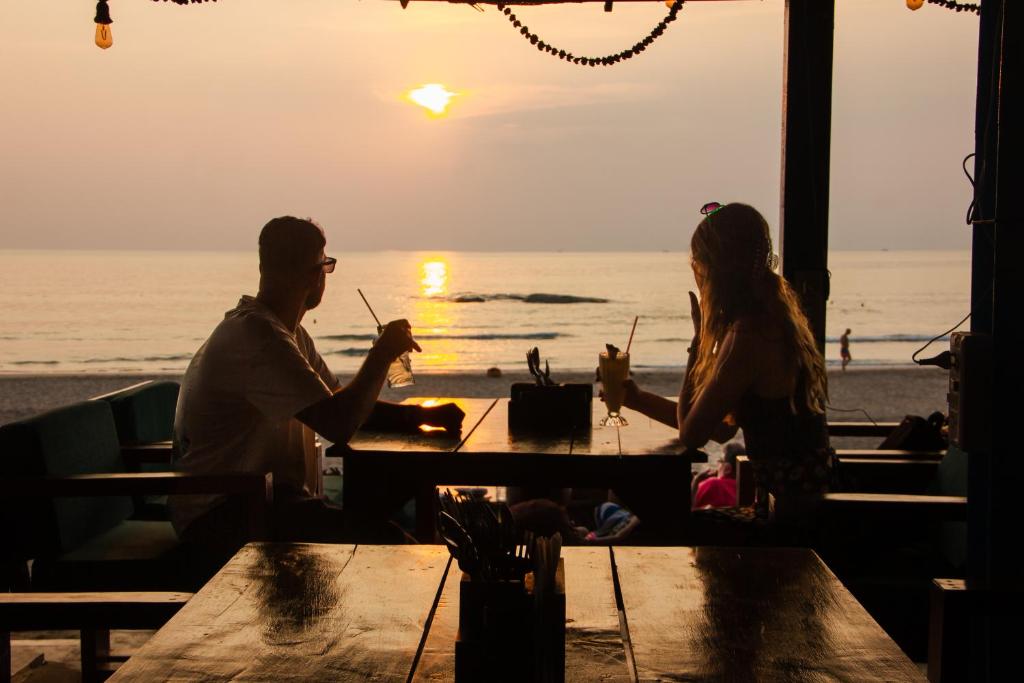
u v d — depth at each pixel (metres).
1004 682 2.24
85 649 2.72
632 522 3.11
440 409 2.98
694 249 2.80
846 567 2.68
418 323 42.03
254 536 2.62
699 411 2.67
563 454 2.68
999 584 1.82
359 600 1.55
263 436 2.90
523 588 1.19
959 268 100.62
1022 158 2.13
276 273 3.00
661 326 42.09
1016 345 2.17
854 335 37.81
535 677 1.17
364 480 2.76
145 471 3.51
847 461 3.14
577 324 42.31
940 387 18.47
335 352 31.30
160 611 1.88
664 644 1.37
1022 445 2.17
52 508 2.79
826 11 3.55
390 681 1.24
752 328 2.65
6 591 2.81
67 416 2.97
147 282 67.19
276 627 1.43
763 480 2.70
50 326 39.62
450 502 1.25
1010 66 2.13
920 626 2.51
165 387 3.90
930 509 2.43
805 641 1.38
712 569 1.71
